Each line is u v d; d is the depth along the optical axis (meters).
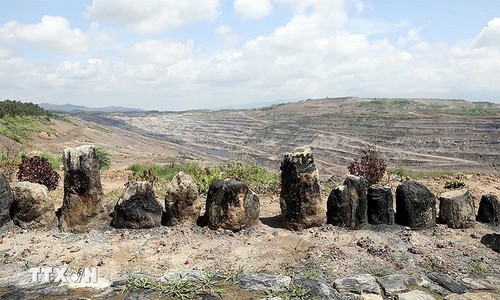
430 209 8.77
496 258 7.54
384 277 6.64
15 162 16.58
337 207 8.70
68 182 8.41
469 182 14.09
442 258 7.47
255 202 8.67
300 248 7.75
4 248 7.69
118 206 8.55
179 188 8.60
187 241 7.98
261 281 6.46
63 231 8.41
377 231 8.59
